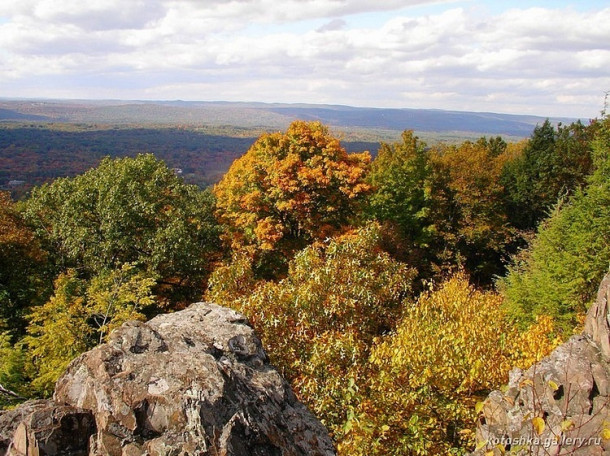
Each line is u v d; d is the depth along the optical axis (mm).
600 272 18625
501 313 15578
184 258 22766
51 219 25938
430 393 11242
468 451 11086
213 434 4793
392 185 34250
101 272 21219
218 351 6473
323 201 26047
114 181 24188
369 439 10547
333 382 10930
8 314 22016
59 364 14781
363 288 13891
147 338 6055
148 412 5020
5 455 4969
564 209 23031
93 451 4879
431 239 35188
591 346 9305
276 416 5656
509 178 42031
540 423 5473
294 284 14578
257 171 26109
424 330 12523
